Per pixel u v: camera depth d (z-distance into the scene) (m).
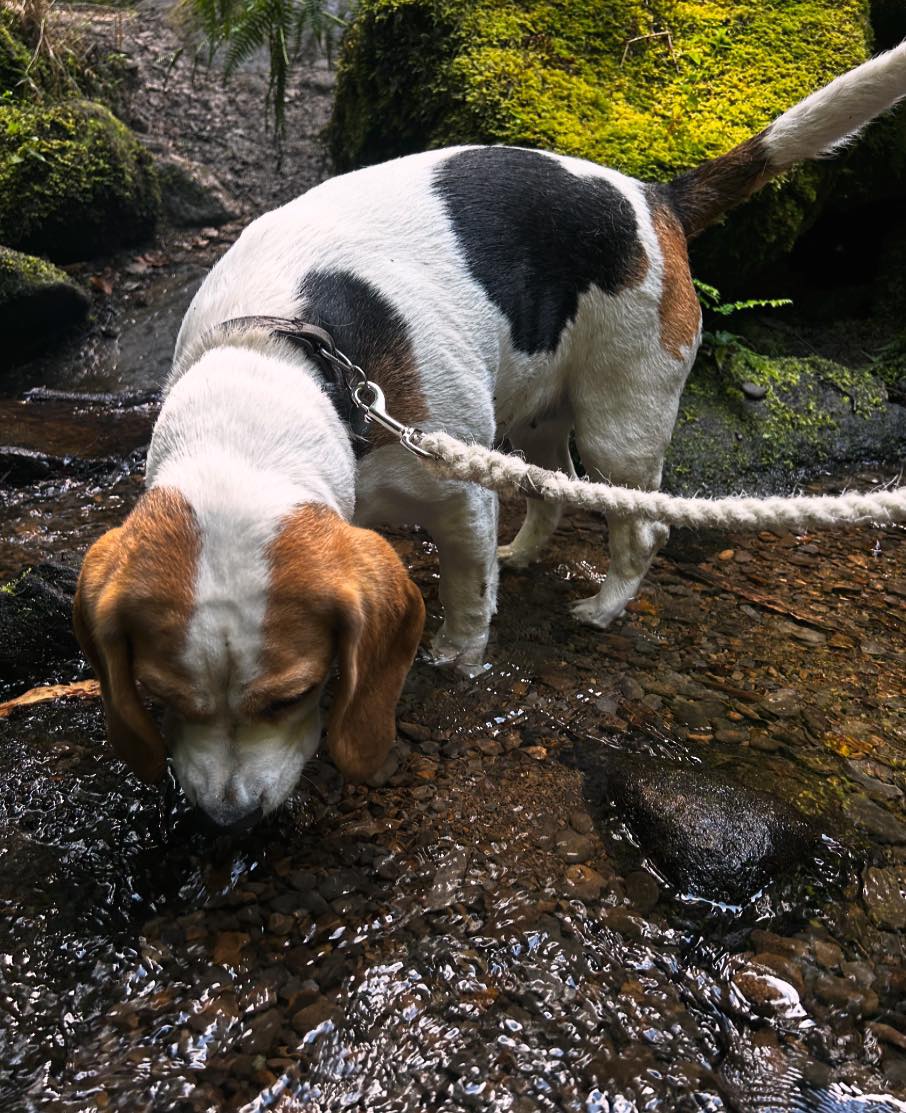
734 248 1.28
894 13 1.51
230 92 1.86
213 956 0.60
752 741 0.80
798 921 0.65
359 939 0.62
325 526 0.56
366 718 0.60
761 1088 0.55
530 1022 0.57
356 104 1.45
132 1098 0.52
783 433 1.25
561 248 0.80
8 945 0.60
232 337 0.66
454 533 0.78
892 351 1.40
